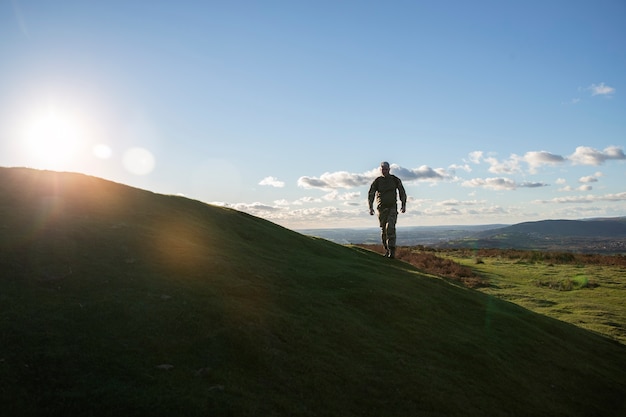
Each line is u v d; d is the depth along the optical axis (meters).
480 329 13.99
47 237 11.80
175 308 9.49
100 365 7.30
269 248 17.67
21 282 9.52
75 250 11.47
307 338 9.91
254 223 21.23
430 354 11.05
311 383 8.36
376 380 9.09
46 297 9.12
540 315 18.80
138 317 8.89
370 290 13.96
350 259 19.89
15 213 13.21
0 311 8.28
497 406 9.66
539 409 10.17
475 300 17.20
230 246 15.62
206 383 7.44
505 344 13.32
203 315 9.46
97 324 8.42
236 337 8.99
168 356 7.96
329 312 11.62
